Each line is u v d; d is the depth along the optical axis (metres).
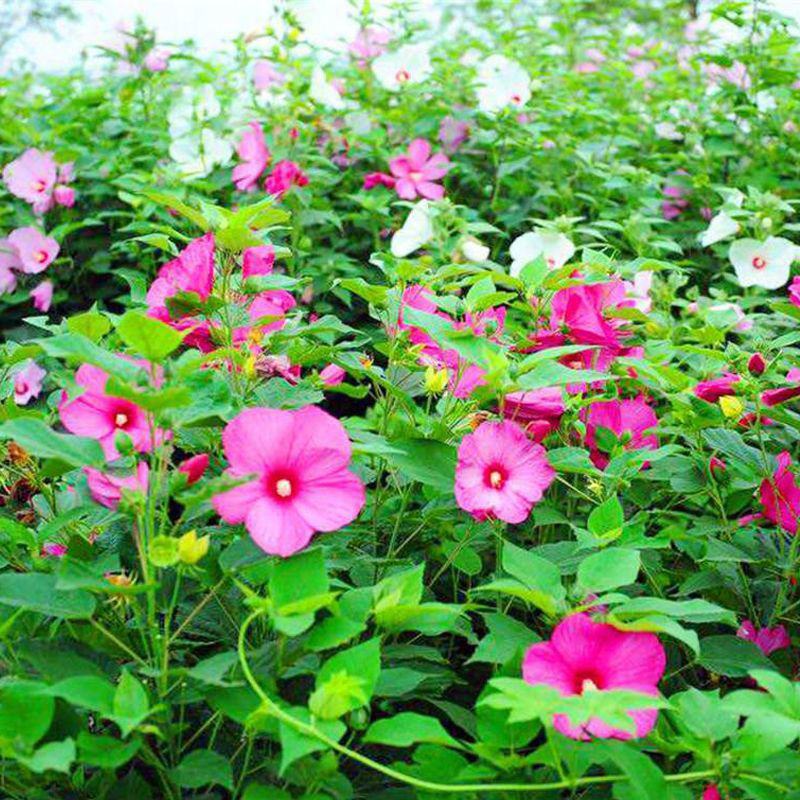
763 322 2.97
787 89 4.54
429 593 2.02
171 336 1.47
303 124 4.25
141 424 1.67
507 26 6.51
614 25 7.07
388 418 2.18
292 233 3.82
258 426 1.57
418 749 1.54
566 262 3.08
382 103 5.05
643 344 2.49
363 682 1.36
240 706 1.46
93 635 1.69
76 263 4.38
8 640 1.71
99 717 1.75
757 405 2.15
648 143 4.93
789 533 2.19
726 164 4.57
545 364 1.83
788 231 4.08
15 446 2.12
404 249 3.12
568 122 4.73
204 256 1.91
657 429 2.19
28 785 1.60
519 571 1.60
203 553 1.47
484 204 4.36
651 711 1.49
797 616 2.18
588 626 1.51
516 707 1.33
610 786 1.67
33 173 4.23
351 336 3.72
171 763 1.59
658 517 2.27
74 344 1.48
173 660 1.79
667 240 3.55
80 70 6.14
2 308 4.32
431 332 1.84
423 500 2.20
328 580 1.49
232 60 5.30
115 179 4.09
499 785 1.42
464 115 4.51
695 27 6.24
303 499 1.57
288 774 1.48
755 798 1.42
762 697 1.43
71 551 1.74
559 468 1.91
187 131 4.34
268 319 1.96
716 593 2.19
